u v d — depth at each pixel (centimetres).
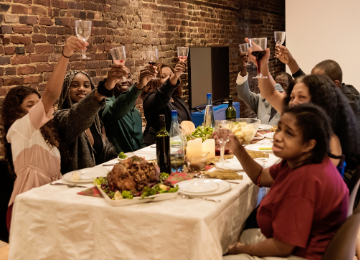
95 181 158
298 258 123
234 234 149
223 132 164
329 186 118
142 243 131
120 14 410
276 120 352
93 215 138
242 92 358
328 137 122
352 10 419
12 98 209
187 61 514
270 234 132
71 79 249
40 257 146
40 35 320
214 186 152
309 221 117
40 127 197
